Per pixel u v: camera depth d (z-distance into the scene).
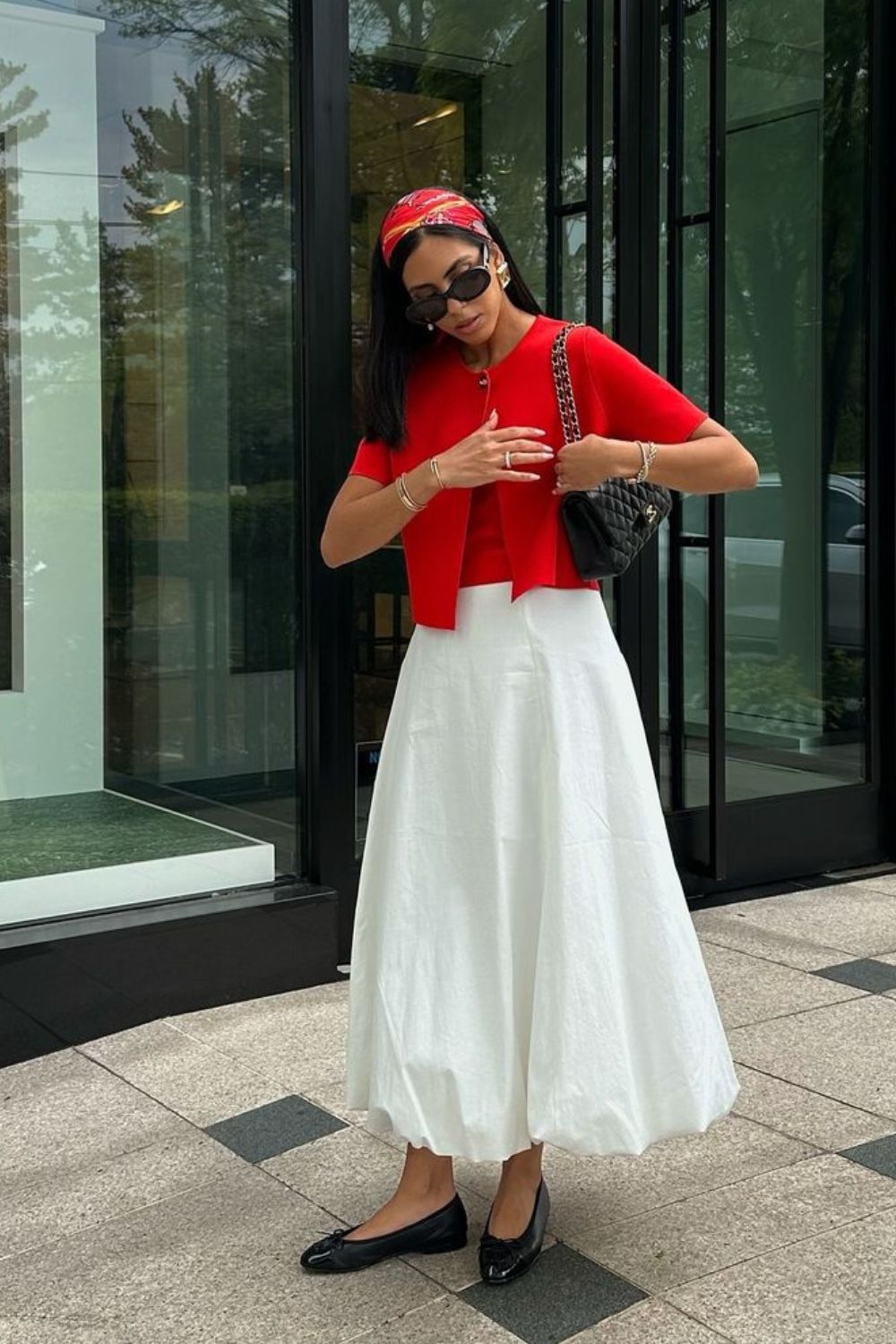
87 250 3.75
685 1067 2.25
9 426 3.67
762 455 5.01
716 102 4.38
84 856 3.75
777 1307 2.22
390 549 4.19
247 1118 3.01
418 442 2.32
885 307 5.25
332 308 4.02
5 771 3.69
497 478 2.11
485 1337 2.15
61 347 3.73
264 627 4.04
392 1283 2.32
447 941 2.25
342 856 4.08
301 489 4.07
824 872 5.21
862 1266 2.35
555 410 2.24
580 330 2.26
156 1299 2.30
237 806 3.98
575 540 2.21
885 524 5.28
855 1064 3.29
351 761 4.10
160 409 3.88
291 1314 2.24
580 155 4.53
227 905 3.80
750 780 5.04
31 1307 2.28
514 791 2.23
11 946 3.41
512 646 2.23
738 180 4.90
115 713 3.81
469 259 2.17
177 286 3.88
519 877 2.24
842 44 5.11
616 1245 2.43
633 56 4.56
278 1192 2.67
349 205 4.04
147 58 3.78
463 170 4.30
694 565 4.85
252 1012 3.72
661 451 2.17
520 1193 2.37
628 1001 2.26
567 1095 2.17
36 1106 3.12
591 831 2.21
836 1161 2.77
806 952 4.20
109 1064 3.36
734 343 4.92
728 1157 2.79
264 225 3.98
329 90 3.95
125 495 3.84
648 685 4.76
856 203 5.19
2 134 3.62
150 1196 2.67
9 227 3.64
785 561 5.09
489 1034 2.22
